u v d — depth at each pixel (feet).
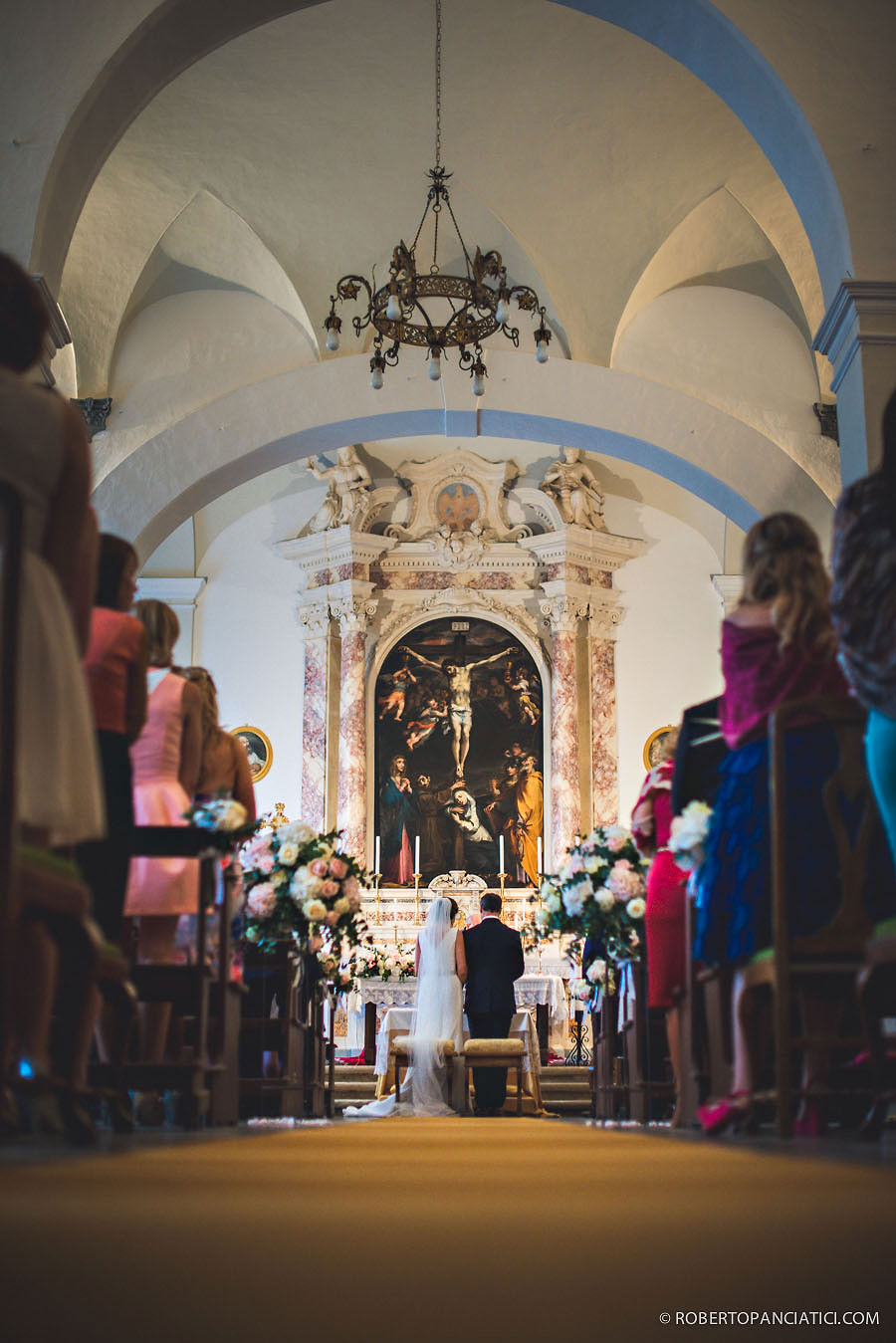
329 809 58.34
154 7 28.02
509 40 37.86
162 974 14.40
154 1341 2.45
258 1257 3.45
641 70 38.40
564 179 41.78
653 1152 8.70
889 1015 10.50
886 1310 2.78
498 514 61.16
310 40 37.60
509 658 60.39
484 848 58.59
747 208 41.83
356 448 61.41
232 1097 17.51
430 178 42.09
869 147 27.99
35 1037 8.55
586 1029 52.85
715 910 11.19
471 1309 2.83
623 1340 2.53
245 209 42.63
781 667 11.06
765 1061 13.99
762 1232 3.95
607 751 58.85
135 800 14.97
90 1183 5.47
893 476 8.73
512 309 44.45
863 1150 8.62
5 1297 2.78
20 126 27.61
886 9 28.50
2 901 6.58
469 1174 6.63
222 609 60.23
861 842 10.25
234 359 44.83
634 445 44.73
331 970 26.53
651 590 60.54
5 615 6.66
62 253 28.63
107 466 43.73
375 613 60.49
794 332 44.62
